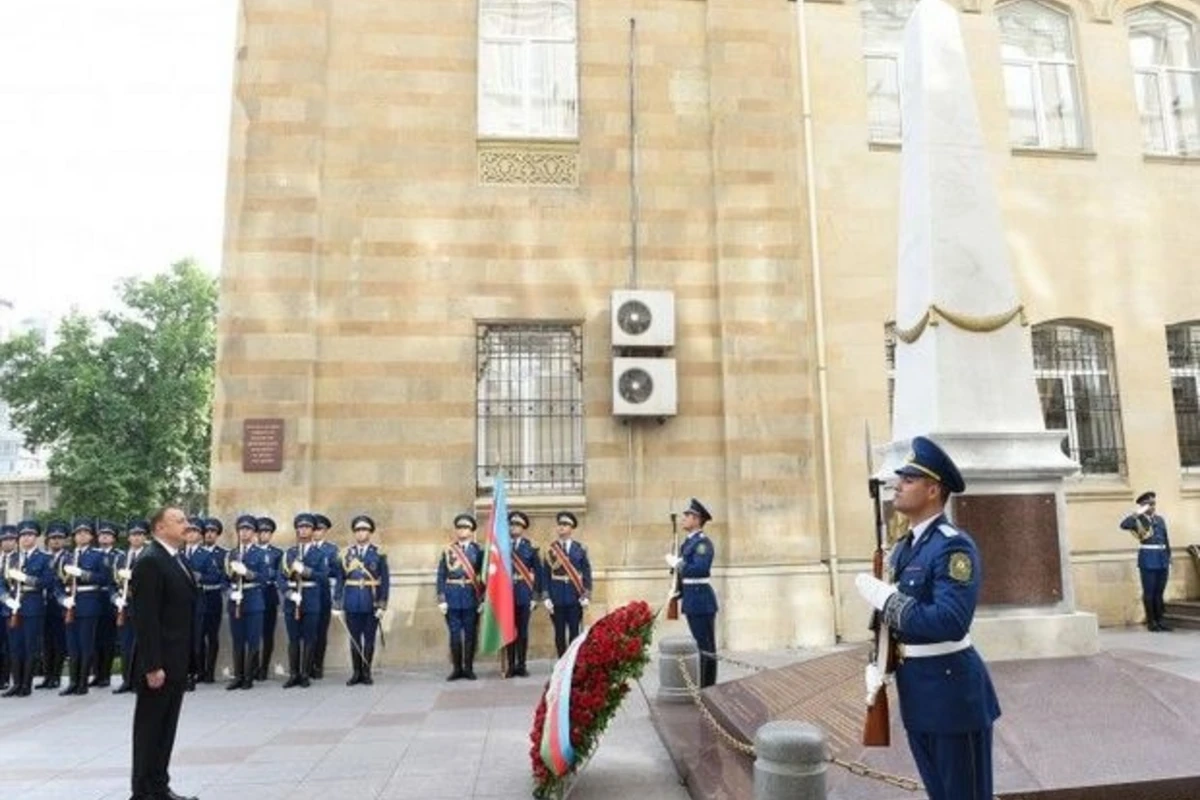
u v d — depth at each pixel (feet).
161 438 129.70
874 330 45.44
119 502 122.72
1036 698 19.01
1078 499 46.24
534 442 42.86
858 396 44.75
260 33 42.52
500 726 27.71
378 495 40.73
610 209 44.11
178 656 20.56
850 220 46.16
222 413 39.73
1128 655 35.91
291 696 33.65
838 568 42.96
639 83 45.27
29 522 39.06
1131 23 52.54
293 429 39.93
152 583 20.27
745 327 43.47
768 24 46.29
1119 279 48.70
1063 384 47.93
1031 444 23.29
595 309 43.32
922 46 26.50
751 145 44.98
